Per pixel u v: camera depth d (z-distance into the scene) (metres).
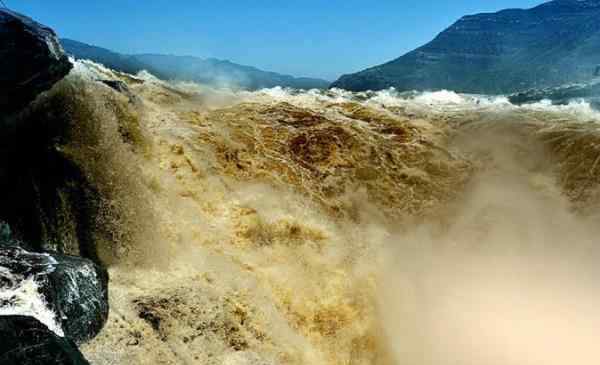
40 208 8.16
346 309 10.50
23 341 5.26
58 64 8.07
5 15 7.54
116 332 7.11
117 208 9.10
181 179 11.09
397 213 14.34
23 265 6.42
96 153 9.21
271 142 14.60
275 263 10.56
